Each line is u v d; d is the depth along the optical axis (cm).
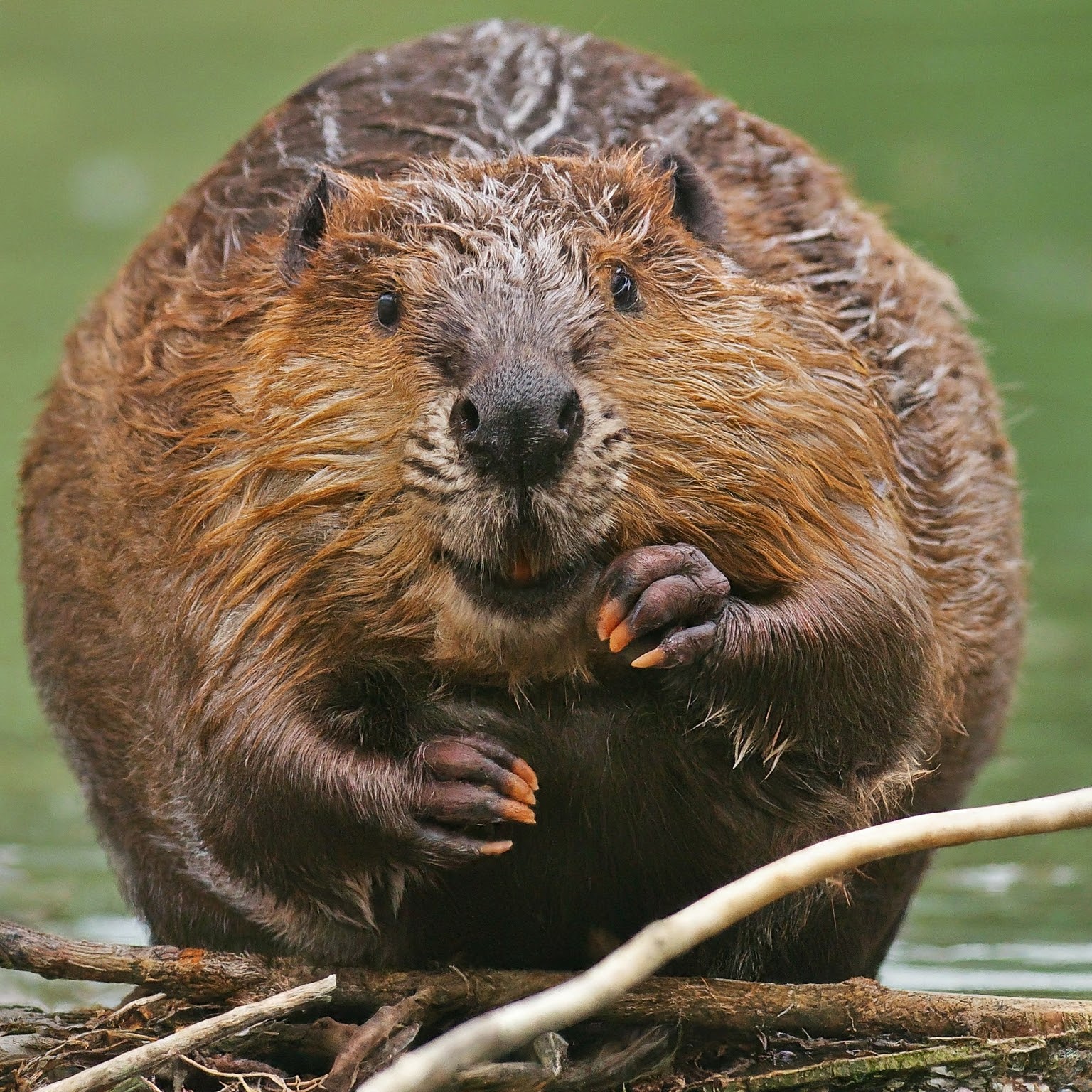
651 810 848
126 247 2166
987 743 1091
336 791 805
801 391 854
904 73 2550
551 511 754
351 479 810
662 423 813
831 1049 838
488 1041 625
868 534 859
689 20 2822
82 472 1010
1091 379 1848
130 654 938
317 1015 866
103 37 2877
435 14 2856
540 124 1066
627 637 776
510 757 798
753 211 1042
